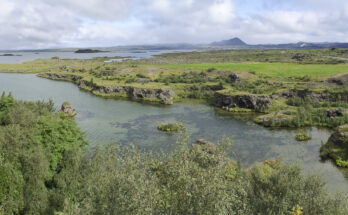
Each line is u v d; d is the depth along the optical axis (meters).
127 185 16.39
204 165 17.22
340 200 22.19
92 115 81.12
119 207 16.06
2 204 23.34
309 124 71.75
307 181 24.97
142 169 17.45
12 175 25.50
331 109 75.62
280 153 52.66
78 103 97.25
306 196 22.55
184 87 120.69
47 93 114.75
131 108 91.50
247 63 181.12
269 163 46.16
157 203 15.20
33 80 152.50
